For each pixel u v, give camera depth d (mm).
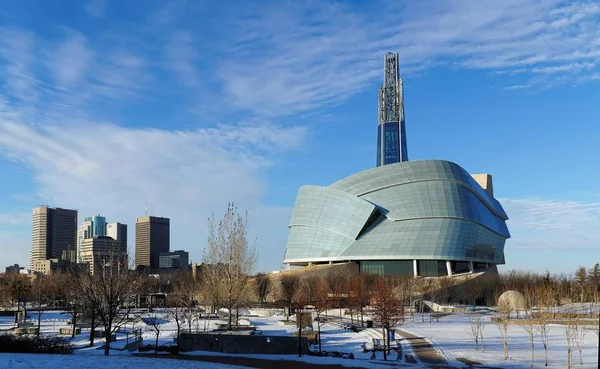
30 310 110250
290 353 44156
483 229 165000
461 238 155125
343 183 170750
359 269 154375
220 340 44656
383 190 163875
